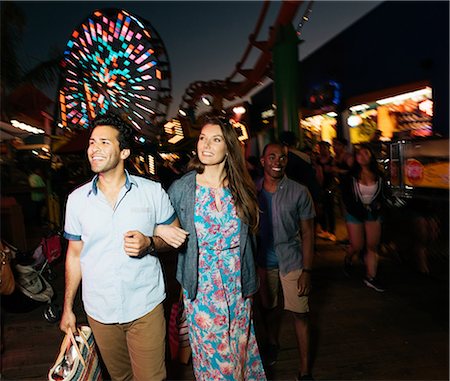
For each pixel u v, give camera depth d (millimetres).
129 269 2189
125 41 15539
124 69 15547
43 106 13320
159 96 16078
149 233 2250
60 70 10789
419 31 9758
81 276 2320
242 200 2395
